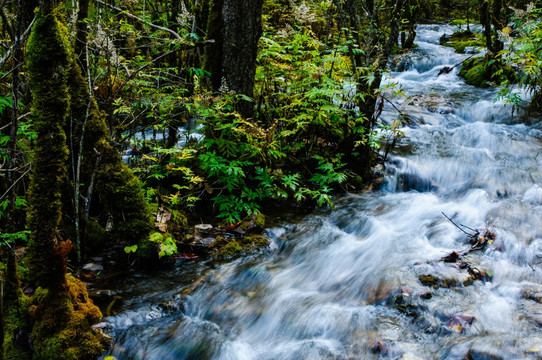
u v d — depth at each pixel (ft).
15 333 8.45
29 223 8.59
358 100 17.08
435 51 43.39
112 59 11.39
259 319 10.31
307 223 14.82
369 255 12.67
